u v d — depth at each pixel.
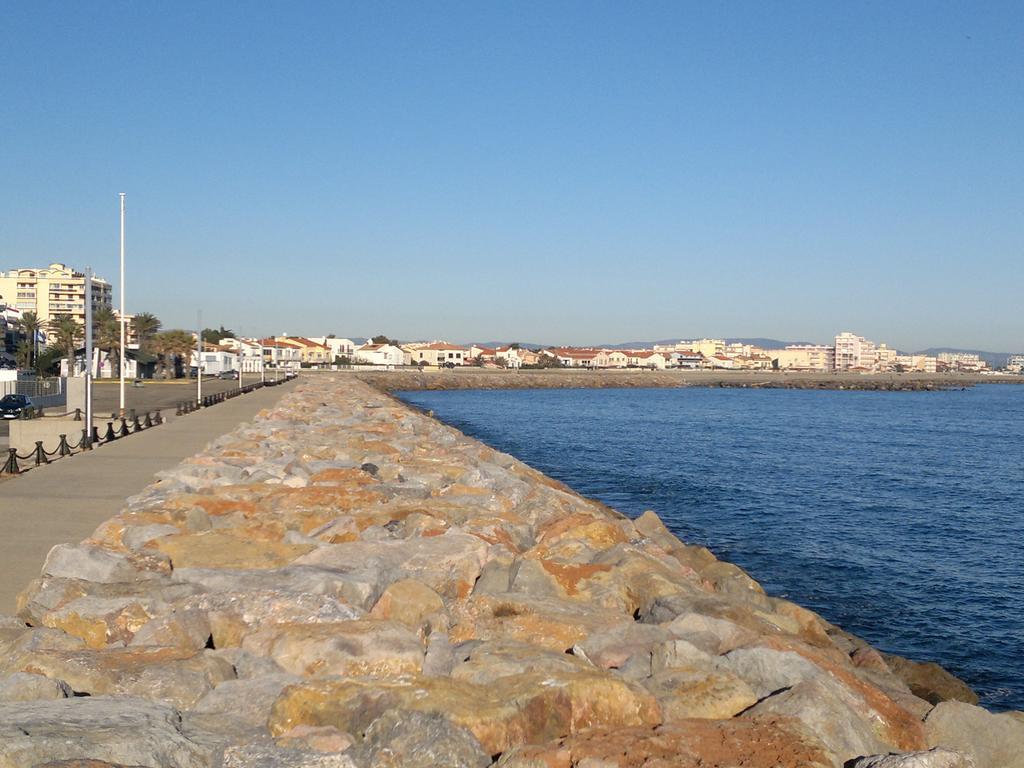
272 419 36.62
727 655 8.48
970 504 31.73
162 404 51.56
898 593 19.09
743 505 29.94
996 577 20.69
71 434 27.00
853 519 27.88
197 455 22.11
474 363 197.12
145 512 14.23
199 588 10.02
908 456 48.38
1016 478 39.62
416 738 6.03
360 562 11.09
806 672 8.11
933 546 24.06
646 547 15.09
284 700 6.55
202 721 6.51
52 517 15.84
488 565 11.85
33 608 9.56
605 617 9.83
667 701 7.29
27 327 95.12
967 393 164.12
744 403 109.94
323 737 6.07
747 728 6.61
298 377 116.38
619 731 6.43
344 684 6.71
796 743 6.41
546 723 6.59
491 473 21.12
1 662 7.46
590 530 14.30
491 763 6.10
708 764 6.05
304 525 14.45
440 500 16.78
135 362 88.62
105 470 21.98
